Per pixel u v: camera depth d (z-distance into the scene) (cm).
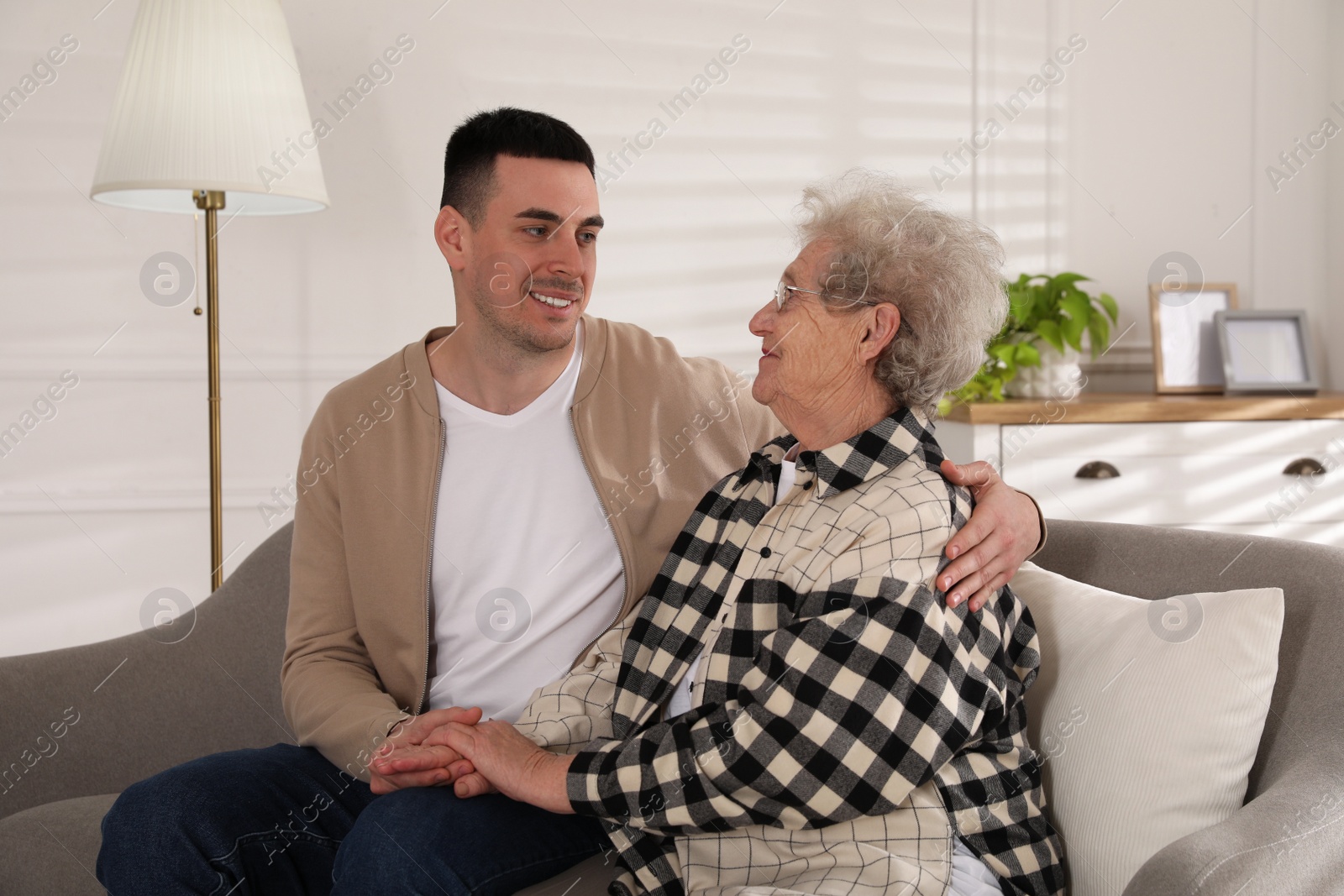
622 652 124
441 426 138
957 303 109
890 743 92
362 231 249
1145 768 101
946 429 253
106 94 239
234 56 178
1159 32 280
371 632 135
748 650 105
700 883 100
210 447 205
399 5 247
